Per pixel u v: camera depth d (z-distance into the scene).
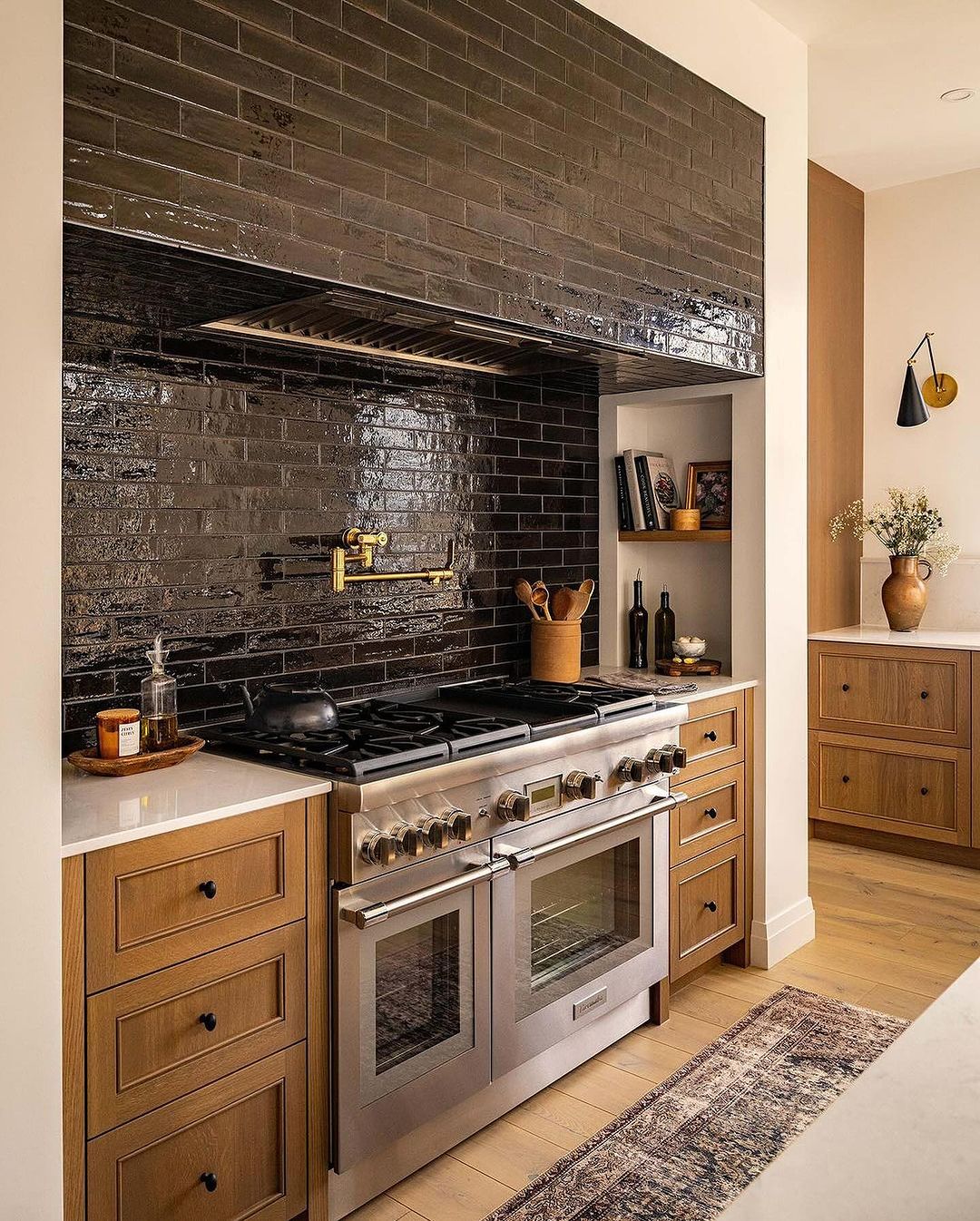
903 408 4.71
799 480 3.42
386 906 1.94
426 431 2.89
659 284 2.77
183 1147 1.73
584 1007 2.53
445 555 2.97
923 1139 0.68
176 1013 1.70
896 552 4.61
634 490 3.51
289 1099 1.89
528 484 3.27
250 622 2.44
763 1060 2.66
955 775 4.23
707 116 2.95
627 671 3.47
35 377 1.41
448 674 3.00
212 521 2.35
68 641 2.09
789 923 3.39
